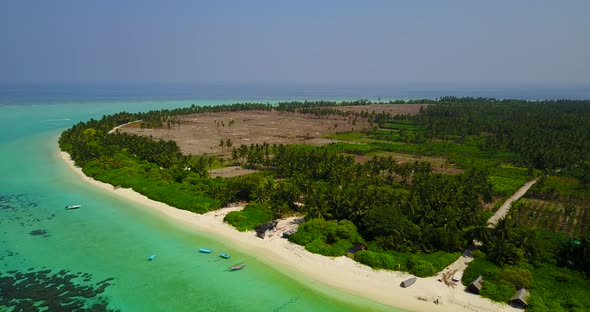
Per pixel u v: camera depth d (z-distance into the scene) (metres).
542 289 68.00
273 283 71.19
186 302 65.00
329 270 75.50
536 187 133.50
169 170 137.88
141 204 109.81
